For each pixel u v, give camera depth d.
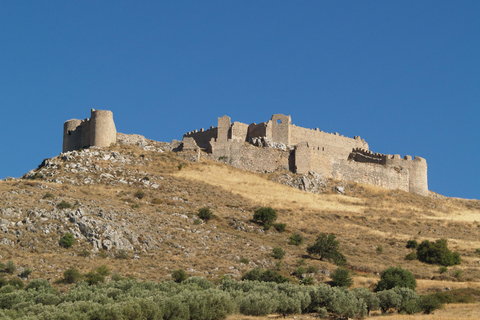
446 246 89.69
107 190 101.12
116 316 52.91
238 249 83.19
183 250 79.50
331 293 63.50
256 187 116.94
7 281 63.62
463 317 58.00
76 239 75.12
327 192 125.12
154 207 94.75
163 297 57.78
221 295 59.00
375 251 90.88
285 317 60.53
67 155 112.25
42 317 51.84
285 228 96.12
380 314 64.19
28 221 75.56
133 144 125.50
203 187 111.00
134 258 75.06
